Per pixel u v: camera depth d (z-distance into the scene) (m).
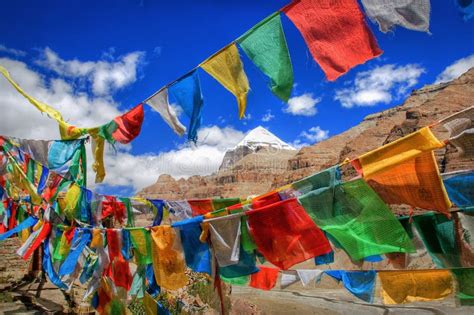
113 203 10.62
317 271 5.45
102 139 7.76
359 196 4.21
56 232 8.59
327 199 4.39
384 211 4.12
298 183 4.88
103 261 7.46
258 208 5.18
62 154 8.41
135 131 6.98
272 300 27.22
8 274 14.59
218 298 5.52
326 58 4.02
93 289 7.64
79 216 8.59
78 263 8.48
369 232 4.19
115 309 7.45
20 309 11.06
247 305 16.25
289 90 4.35
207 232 5.42
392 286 4.68
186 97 5.52
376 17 3.54
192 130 5.62
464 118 3.80
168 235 5.91
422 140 3.94
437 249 4.37
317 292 28.00
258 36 4.43
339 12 3.86
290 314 22.52
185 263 5.70
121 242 6.70
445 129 3.95
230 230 5.15
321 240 4.65
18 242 16.09
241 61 4.66
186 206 9.04
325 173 4.52
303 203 4.54
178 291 13.38
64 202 8.99
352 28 3.83
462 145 3.78
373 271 4.92
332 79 4.05
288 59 4.28
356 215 4.24
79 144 8.28
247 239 5.09
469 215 4.13
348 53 3.90
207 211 8.92
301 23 4.09
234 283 6.11
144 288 6.86
